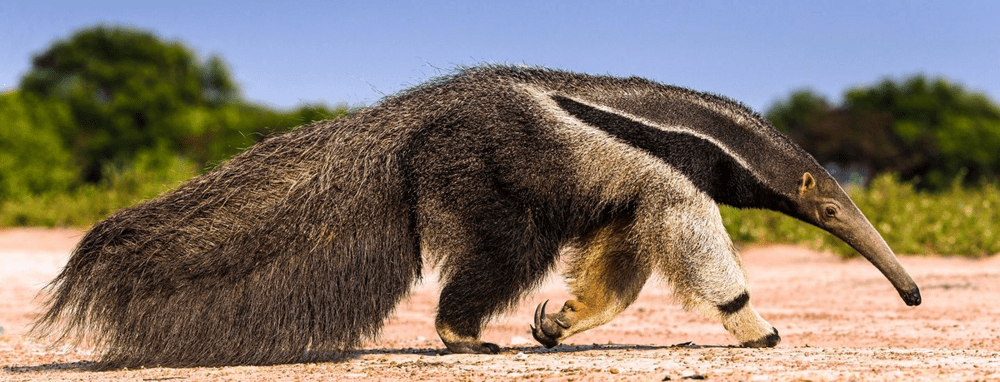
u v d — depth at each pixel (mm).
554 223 8766
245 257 8234
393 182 8523
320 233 8383
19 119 52406
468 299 8688
